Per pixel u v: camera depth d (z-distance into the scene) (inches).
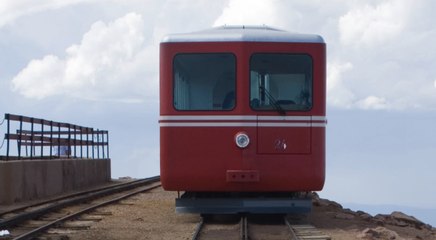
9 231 501.7
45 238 465.7
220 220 573.0
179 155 531.2
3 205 679.1
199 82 531.8
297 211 543.2
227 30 552.1
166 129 532.7
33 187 767.1
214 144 529.7
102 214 625.6
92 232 507.8
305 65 535.5
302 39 535.8
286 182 530.3
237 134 528.1
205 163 529.7
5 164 688.4
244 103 529.7
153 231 517.7
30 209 660.7
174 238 481.1
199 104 531.8
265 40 532.7
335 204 753.0
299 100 533.0
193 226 545.6
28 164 748.0
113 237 486.0
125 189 987.3
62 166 888.3
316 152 531.2
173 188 537.0
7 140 715.4
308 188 533.0
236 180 525.7
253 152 528.1
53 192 844.6
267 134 530.0
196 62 533.3
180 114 531.5
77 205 714.8
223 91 531.8
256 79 532.1
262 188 532.4
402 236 534.9
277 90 532.7
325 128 538.3
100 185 1117.7
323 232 507.8
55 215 616.7
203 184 532.7
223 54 532.4
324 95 535.8
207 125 530.0
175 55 533.6
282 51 533.0
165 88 533.6
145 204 732.0
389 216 669.3
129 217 608.7
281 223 553.0
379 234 502.3
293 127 530.9
